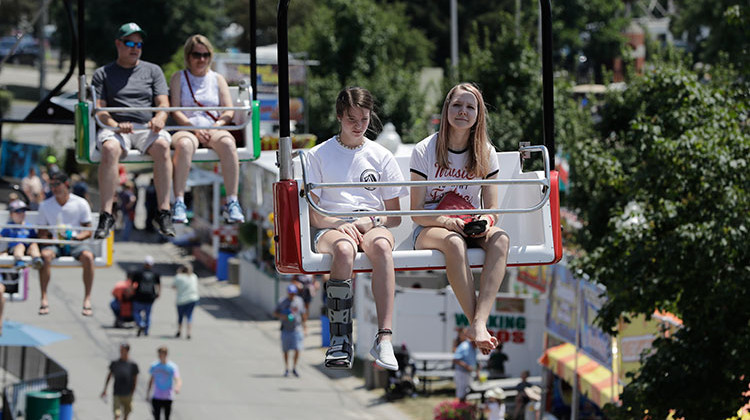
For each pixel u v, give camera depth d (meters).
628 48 67.00
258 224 91.56
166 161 24.81
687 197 36.25
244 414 59.66
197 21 182.88
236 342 77.81
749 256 34.38
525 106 77.19
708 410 34.66
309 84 117.06
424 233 18.08
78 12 23.50
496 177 18.69
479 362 65.06
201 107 24.53
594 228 52.31
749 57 44.31
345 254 17.22
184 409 60.12
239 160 25.73
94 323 80.44
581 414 56.94
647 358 36.09
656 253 35.44
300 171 18.22
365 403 63.62
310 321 87.62
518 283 68.94
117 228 124.00
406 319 68.44
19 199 45.41
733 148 35.81
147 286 77.69
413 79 116.88
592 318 49.47
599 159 45.41
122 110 23.89
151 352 73.31
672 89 39.69
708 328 34.31
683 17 164.12
